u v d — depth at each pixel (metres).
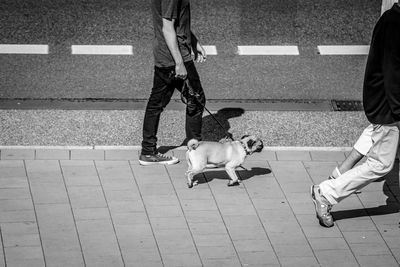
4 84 14.12
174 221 9.69
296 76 14.93
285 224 9.73
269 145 11.96
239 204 10.13
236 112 13.12
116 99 13.80
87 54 15.34
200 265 8.82
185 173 10.81
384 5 11.21
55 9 16.92
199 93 10.91
